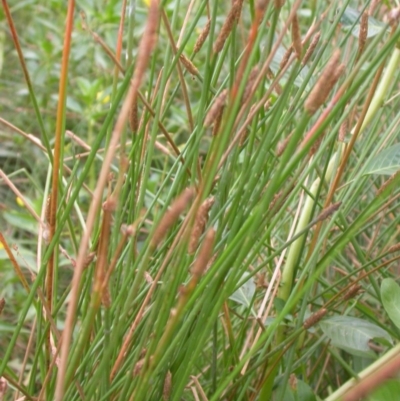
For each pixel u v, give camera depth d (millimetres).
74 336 441
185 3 972
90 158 292
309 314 401
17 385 317
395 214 543
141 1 972
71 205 296
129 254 301
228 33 288
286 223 538
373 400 271
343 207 385
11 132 942
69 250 689
